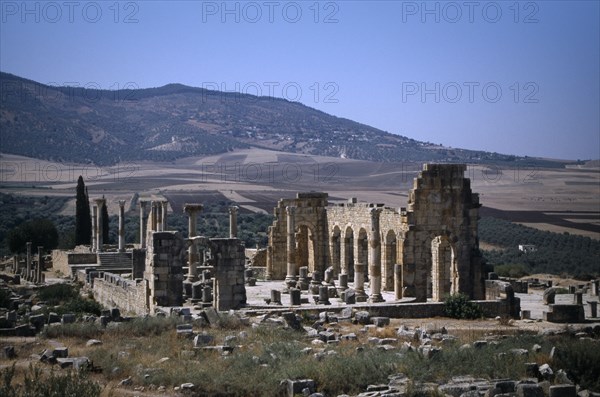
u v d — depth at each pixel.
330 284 141.38
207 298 114.12
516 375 62.69
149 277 109.56
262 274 165.88
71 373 61.91
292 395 58.25
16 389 55.41
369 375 62.28
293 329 85.75
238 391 59.78
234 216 156.12
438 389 58.44
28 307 120.19
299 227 165.00
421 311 104.31
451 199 126.88
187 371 63.41
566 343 72.06
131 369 65.06
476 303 106.81
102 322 86.25
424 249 126.31
